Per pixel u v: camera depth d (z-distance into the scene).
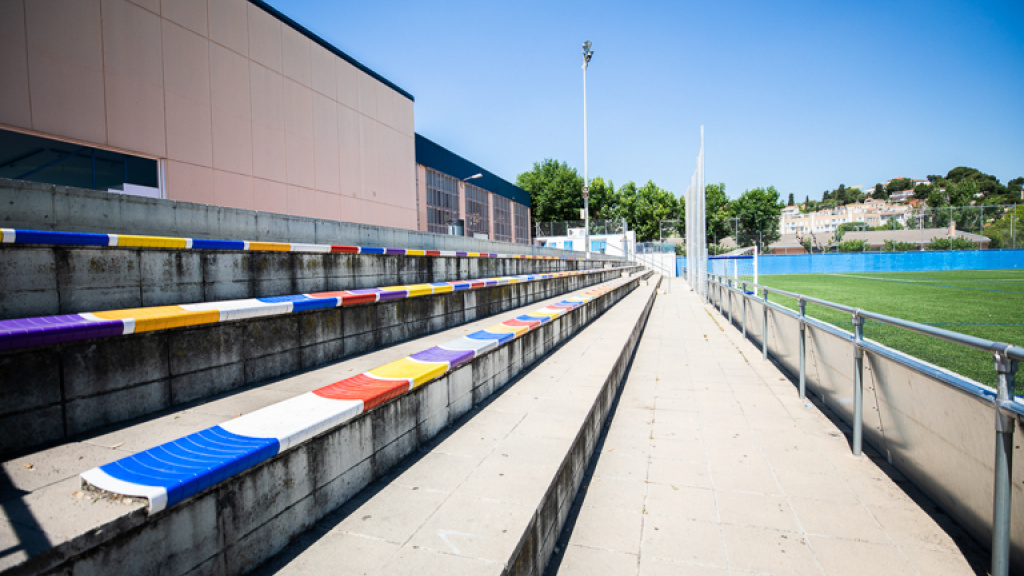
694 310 14.66
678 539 2.75
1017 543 2.24
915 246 39.47
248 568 1.77
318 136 11.48
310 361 3.87
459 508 2.24
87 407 2.35
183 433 2.34
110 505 1.41
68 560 1.24
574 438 3.17
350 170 12.66
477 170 27.25
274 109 10.21
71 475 1.78
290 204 10.66
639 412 5.04
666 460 3.83
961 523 2.76
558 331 6.45
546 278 10.25
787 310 6.26
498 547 1.90
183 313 2.79
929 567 2.45
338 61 12.20
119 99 7.31
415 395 2.94
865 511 2.99
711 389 5.86
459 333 5.69
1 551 1.17
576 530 2.85
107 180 7.44
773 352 7.24
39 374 2.15
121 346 2.50
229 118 9.15
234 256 3.84
